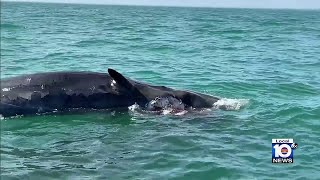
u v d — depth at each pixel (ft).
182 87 55.57
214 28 180.34
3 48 89.76
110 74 42.86
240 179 27.68
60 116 41.50
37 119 40.45
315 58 89.10
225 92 53.16
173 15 365.81
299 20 305.94
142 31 153.07
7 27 149.28
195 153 31.76
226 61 81.87
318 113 42.91
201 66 73.92
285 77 64.44
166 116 42.16
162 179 27.45
